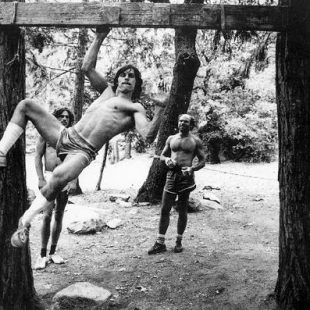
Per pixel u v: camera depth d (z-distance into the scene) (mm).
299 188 4012
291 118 3961
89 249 6363
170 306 4613
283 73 3963
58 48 11352
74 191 10508
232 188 11570
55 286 5066
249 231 7219
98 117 3191
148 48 11086
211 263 5703
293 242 4090
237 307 4496
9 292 4020
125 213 8461
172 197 6062
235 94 17734
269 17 3377
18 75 3795
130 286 5090
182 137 6137
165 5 3242
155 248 6133
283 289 4262
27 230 3061
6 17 3312
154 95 3018
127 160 18359
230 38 5371
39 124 3195
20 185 3982
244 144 17766
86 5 3246
